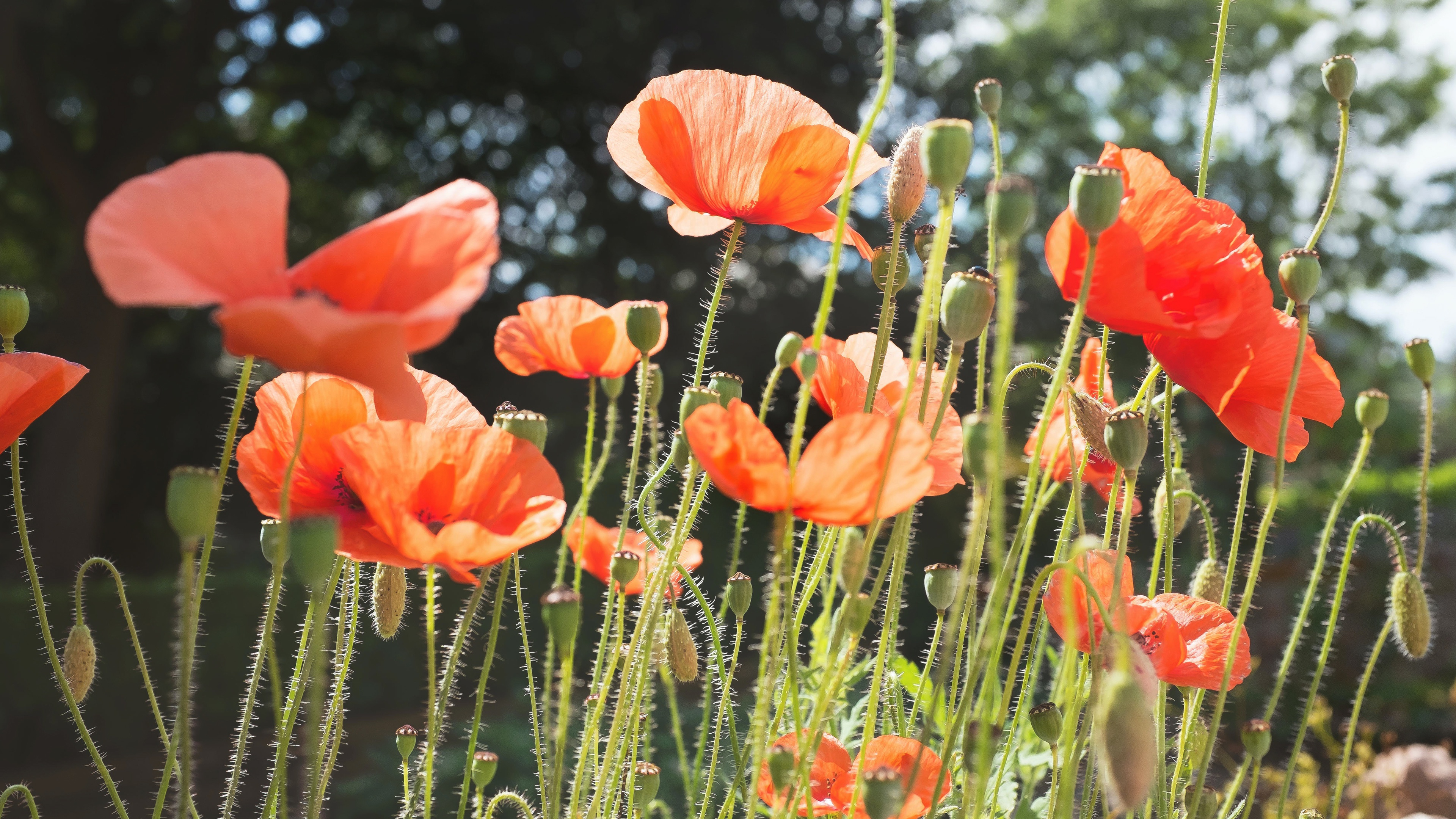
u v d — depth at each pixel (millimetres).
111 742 3957
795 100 653
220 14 5645
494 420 656
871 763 644
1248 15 9469
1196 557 1098
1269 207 9820
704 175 656
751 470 554
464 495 594
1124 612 575
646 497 685
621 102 6242
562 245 6750
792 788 580
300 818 1354
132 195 521
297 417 591
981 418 560
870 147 655
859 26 6285
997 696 582
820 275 6094
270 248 535
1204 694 675
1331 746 1488
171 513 539
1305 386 638
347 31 5832
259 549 6246
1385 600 3592
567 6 5703
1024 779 760
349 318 504
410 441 584
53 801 3457
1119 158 610
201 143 6844
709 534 3764
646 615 624
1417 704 3414
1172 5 9359
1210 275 605
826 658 696
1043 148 9422
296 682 603
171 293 516
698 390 629
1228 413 656
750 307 6219
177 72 5684
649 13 5723
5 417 619
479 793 676
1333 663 3602
